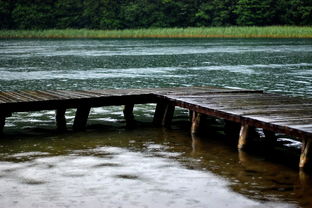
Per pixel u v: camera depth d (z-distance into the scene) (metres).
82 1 98.00
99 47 54.88
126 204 6.30
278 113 9.66
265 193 6.73
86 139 10.83
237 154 9.21
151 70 30.06
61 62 36.19
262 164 8.41
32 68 31.80
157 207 6.19
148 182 7.25
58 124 12.25
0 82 23.66
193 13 92.50
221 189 6.91
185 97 12.35
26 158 8.87
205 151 9.48
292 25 84.88
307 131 7.70
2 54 44.44
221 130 11.89
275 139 10.34
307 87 20.75
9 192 6.79
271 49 48.34
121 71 29.47
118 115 14.17
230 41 65.81
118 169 8.01
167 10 93.50
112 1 95.31
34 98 12.10
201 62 35.88
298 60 36.66
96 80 24.39
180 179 7.41
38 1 96.62
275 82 22.94
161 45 57.88
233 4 90.81
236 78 25.11
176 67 32.12
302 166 7.99
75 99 12.03
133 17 93.50
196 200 6.45
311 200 6.42
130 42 66.50
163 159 8.76
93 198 6.53
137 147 9.88
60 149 9.70
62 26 95.19
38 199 6.50
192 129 11.50
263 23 88.06
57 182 7.26
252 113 9.69
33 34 83.25
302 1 86.75
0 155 9.14
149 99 13.02
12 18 95.12
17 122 13.05
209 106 10.73
